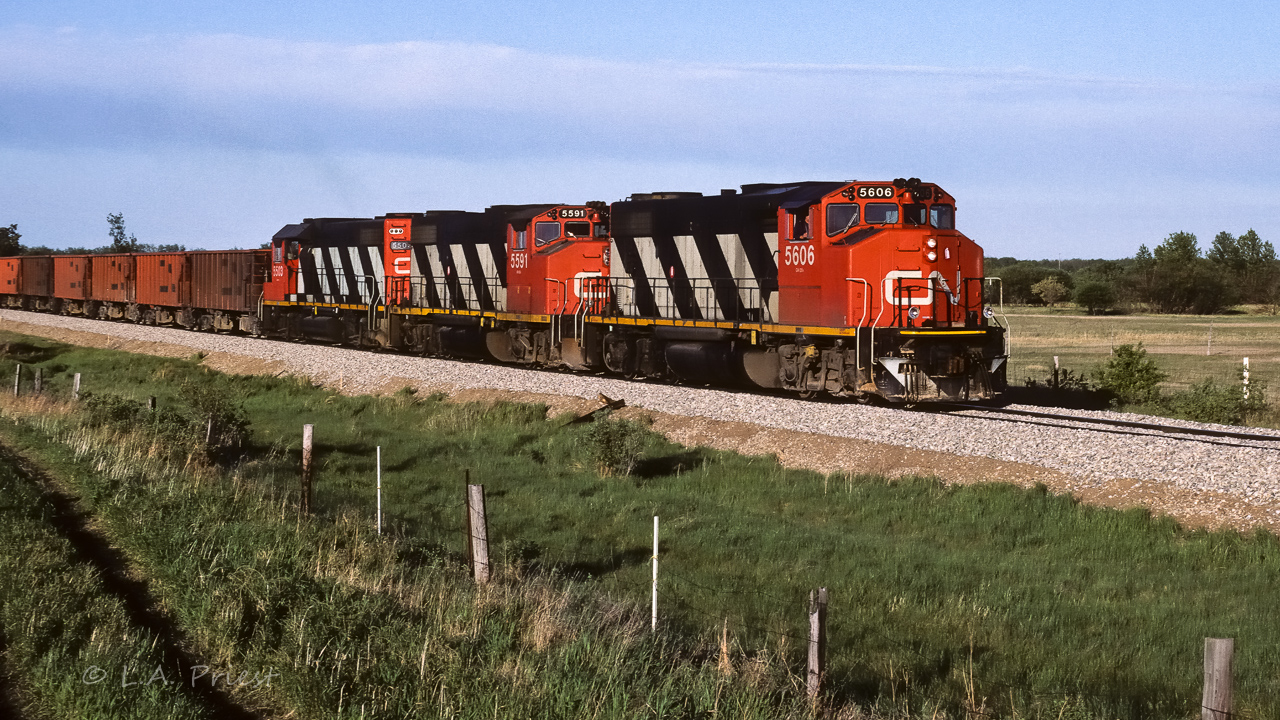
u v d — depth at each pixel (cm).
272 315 5103
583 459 2194
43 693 945
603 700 894
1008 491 1744
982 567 1442
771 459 2123
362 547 1416
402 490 2023
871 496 1823
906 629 1230
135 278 6694
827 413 2333
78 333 6084
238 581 1185
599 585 1393
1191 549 1455
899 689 1060
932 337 2405
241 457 2366
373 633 1065
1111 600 1305
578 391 2892
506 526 1725
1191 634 1167
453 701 906
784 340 2647
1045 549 1530
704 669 1003
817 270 2484
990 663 1118
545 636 1077
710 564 1505
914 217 2483
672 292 3016
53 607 1120
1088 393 2839
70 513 1691
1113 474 1750
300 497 1878
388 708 893
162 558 1323
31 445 2317
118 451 2123
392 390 3338
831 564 1487
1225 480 1647
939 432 2091
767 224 2695
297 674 941
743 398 2583
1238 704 966
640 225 3116
